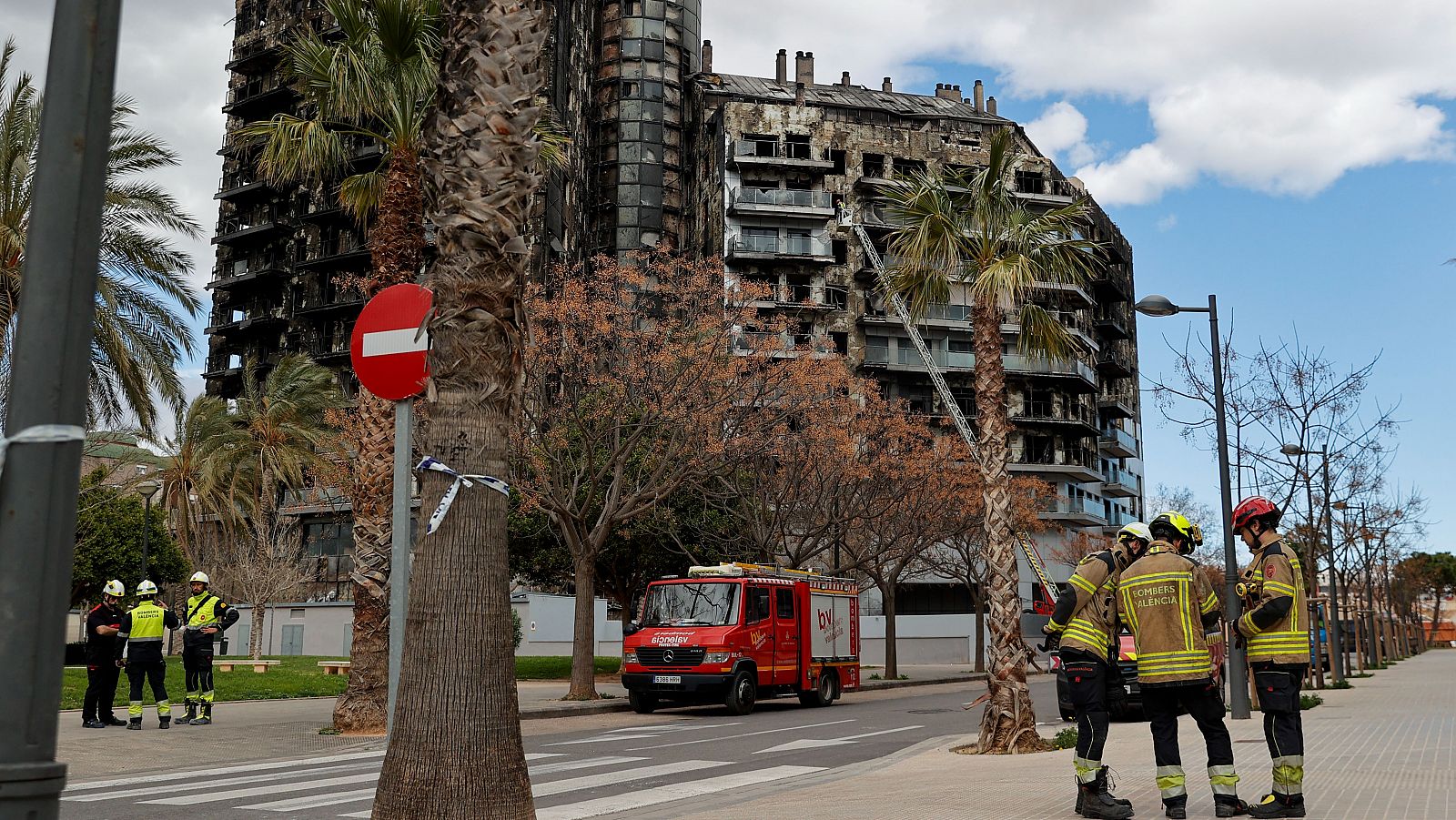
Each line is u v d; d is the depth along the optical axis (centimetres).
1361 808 751
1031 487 4841
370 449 1712
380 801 537
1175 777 746
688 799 991
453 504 559
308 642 5588
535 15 600
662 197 7688
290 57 1788
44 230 286
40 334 282
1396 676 3484
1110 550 814
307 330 6694
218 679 2612
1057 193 7350
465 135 578
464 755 534
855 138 7231
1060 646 806
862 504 3675
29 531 273
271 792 1062
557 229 6475
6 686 266
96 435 3681
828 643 2534
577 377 2541
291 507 6172
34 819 264
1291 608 741
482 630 551
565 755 1402
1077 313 7569
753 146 7088
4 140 2156
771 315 6662
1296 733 734
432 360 574
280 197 7112
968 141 7419
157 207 2422
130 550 5572
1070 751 1316
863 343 6944
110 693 1712
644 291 2755
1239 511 798
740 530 3519
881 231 7075
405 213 1717
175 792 1067
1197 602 758
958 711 2286
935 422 6950
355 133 1792
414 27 1666
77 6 297
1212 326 1889
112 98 302
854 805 871
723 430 2767
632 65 7819
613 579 3772
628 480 2745
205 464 4122
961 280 1539
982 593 4906
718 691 2169
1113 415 8394
